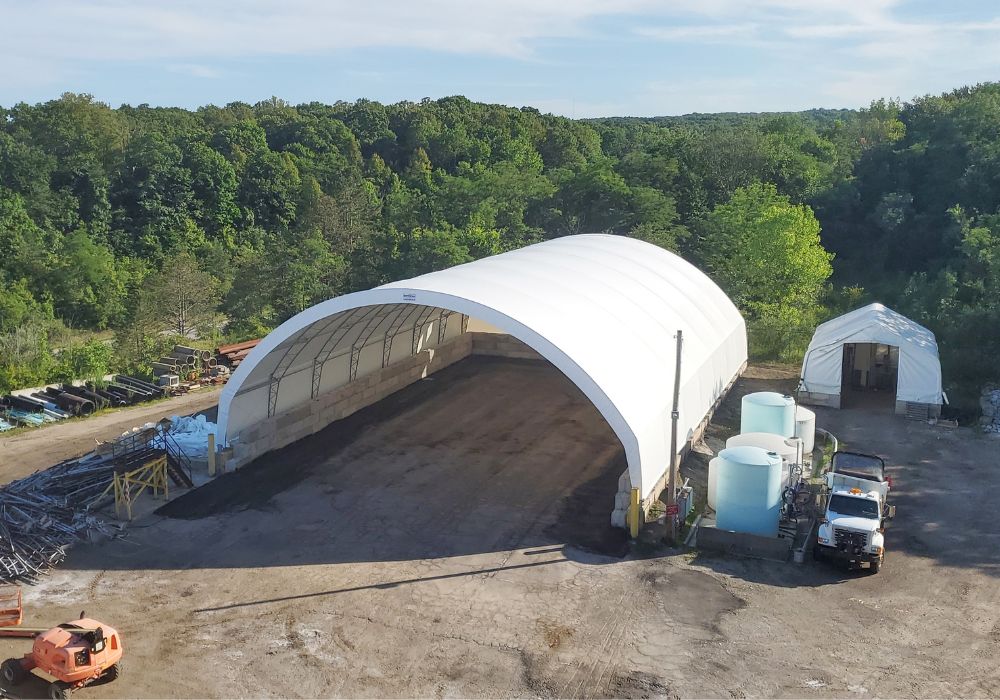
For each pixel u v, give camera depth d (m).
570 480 26.00
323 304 25.12
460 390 36.78
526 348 42.88
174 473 24.92
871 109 94.12
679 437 26.64
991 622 17.42
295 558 20.56
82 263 65.06
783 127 98.38
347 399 32.59
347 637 16.89
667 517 21.42
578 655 16.22
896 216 68.62
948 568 19.98
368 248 64.75
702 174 80.00
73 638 14.97
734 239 57.72
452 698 14.84
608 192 72.06
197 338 53.47
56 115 89.81
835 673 15.58
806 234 55.41
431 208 70.50
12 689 14.97
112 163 85.62
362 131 115.81
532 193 74.12
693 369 29.22
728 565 20.25
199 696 14.92
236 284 59.53
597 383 22.25
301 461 27.45
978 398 35.12
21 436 31.34
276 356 27.11
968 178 66.38
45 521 21.73
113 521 22.55
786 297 53.09
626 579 19.45
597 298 29.45
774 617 17.69
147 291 53.59
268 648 16.47
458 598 18.53
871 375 36.66
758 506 21.33
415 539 21.69
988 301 44.75
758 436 25.30
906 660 16.02
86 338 60.38
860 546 19.50
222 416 26.47
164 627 17.30
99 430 32.00
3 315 54.69
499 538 21.75
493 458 27.95
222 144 99.12
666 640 16.77
